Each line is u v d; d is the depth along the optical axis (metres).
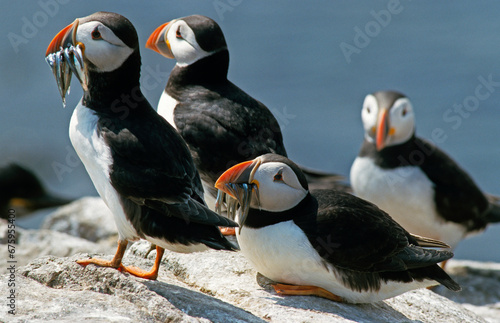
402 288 8.59
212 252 9.89
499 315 12.58
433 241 9.31
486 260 21.25
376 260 8.21
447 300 10.07
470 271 14.98
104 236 15.39
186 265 9.51
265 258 8.35
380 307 8.93
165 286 8.00
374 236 8.22
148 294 7.58
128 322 7.00
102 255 8.86
